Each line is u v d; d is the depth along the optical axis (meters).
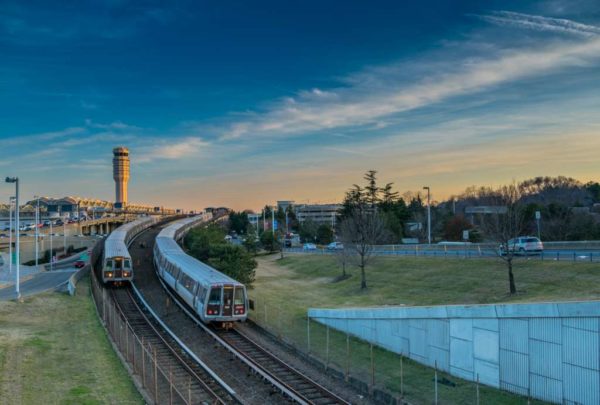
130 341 29.22
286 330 31.73
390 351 26.42
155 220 126.12
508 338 19.97
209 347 28.83
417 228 94.00
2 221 175.62
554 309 18.12
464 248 54.69
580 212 77.81
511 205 40.94
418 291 41.88
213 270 39.62
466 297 36.75
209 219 141.88
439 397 19.73
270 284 55.06
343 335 30.16
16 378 21.06
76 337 29.17
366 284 48.34
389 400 19.84
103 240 76.69
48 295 42.75
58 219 162.12
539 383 18.80
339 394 20.97
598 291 30.97
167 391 21.22
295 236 128.75
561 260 40.06
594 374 16.97
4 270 67.25
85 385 21.03
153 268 63.44
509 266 35.00
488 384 20.75
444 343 23.00
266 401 20.41
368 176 103.56
